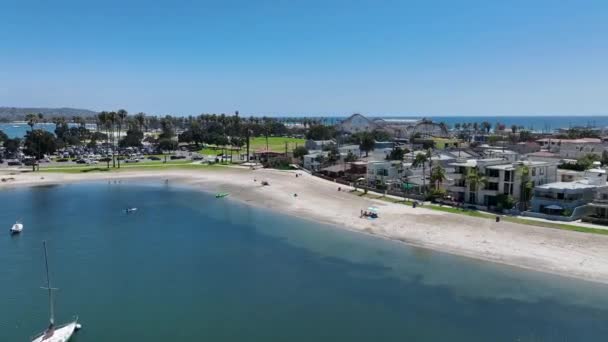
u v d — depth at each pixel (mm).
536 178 104000
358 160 169750
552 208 91062
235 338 47938
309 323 51375
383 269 68688
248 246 81438
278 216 106125
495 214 96062
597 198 92750
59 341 46562
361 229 91625
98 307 55500
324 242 83438
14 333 49250
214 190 145000
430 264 70438
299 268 69500
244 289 61219
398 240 83500
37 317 52906
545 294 58594
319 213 107000
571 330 49406
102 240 85250
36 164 196125
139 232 91500
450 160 140500
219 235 89062
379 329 49875
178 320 52094
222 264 71438
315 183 148000
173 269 69125
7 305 56062
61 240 85125
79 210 113500
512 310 54250
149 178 170125
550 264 68250
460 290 60344
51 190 145125
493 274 65625
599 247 73312
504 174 100688
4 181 158625
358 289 61094
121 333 49062
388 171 132750
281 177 163375
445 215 97000
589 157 153500
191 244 82750
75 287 61812
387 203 112562
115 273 67250
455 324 50969
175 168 191625
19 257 74625
